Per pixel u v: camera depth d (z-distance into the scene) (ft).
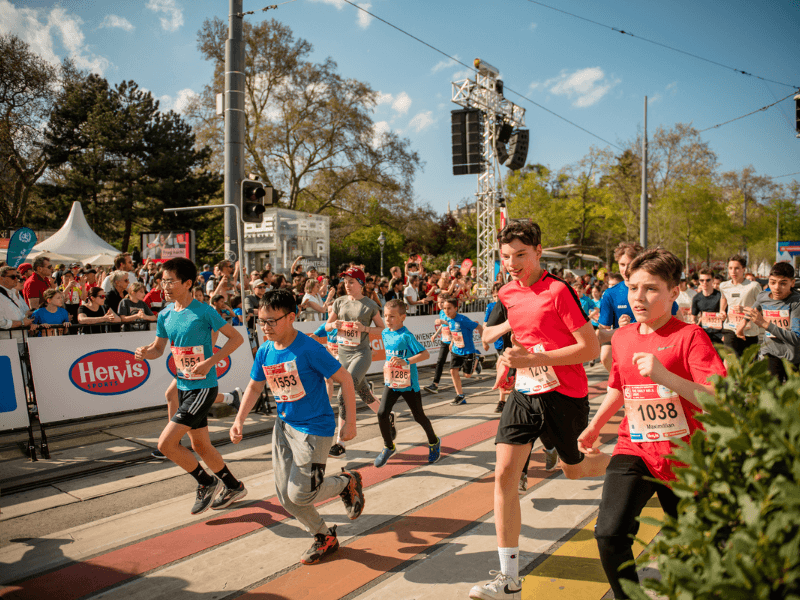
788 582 3.47
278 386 10.23
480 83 56.75
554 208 136.46
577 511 12.71
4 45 82.48
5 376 17.35
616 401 8.11
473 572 9.87
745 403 4.50
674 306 14.88
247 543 11.23
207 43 90.38
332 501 13.35
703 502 4.17
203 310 12.46
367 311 18.52
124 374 20.97
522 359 8.42
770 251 170.40
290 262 64.34
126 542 11.34
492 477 15.06
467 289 44.45
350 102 101.19
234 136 31.42
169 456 11.96
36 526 12.21
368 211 108.78
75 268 52.03
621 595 7.00
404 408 24.08
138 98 104.27
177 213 100.58
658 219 117.08
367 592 9.25
